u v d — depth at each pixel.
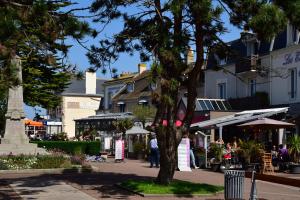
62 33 11.01
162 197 13.84
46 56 11.23
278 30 12.00
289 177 19.12
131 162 29.89
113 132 43.72
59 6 11.19
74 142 38.44
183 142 23.83
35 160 22.36
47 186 16.33
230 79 35.69
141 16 15.63
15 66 10.43
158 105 14.61
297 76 29.06
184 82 15.21
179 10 12.33
